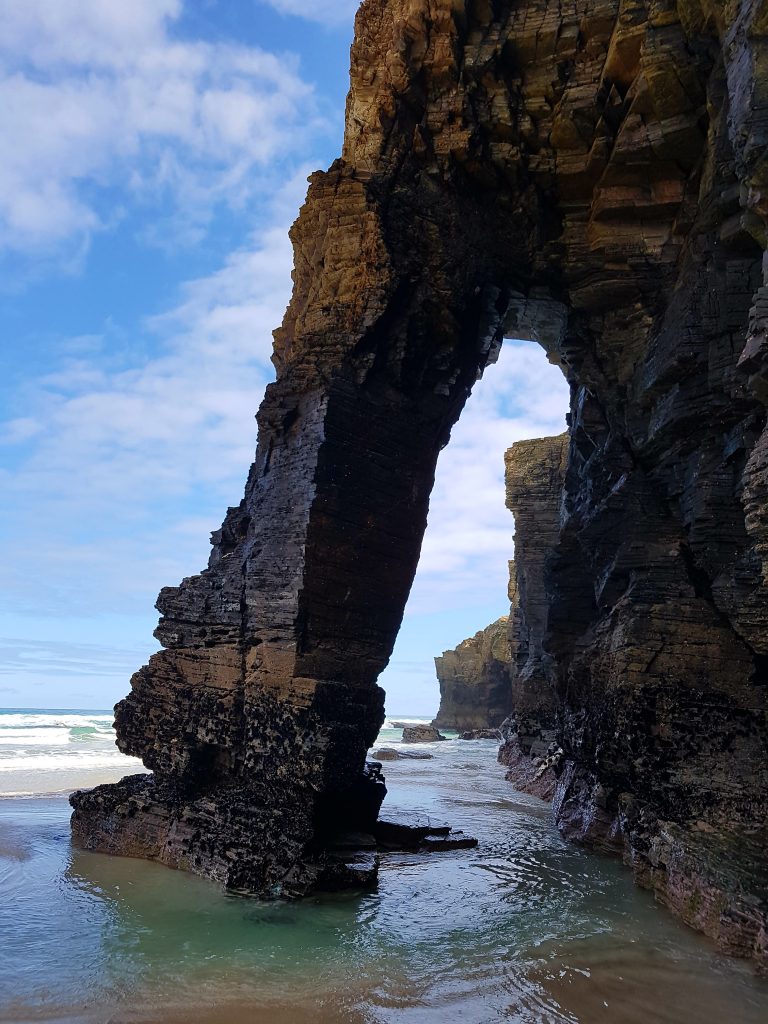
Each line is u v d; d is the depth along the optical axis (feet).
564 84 75.92
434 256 72.95
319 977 38.45
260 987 37.17
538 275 80.28
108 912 48.29
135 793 66.80
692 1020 34.14
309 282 75.05
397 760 155.53
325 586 63.21
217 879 54.75
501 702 282.56
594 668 68.44
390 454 68.74
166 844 60.95
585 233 78.95
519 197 79.05
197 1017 33.91
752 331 43.70
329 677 62.64
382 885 55.26
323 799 59.26
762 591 55.77
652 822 55.98
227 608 68.74
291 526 64.39
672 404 67.10
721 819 52.47
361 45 78.89
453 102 75.72
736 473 61.98
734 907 42.65
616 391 78.38
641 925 46.80
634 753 57.98
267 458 69.82
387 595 67.51
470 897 52.85
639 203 75.00
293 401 68.64
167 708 69.41
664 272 75.05
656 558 64.90
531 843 71.26
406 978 38.40
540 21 75.92
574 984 37.73
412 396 71.41
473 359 78.74
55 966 39.37
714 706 55.88
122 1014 34.12
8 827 74.23
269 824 57.16
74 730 268.41
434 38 75.72
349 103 79.20
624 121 71.77
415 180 74.69
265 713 61.82
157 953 41.42
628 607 63.82
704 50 65.10
